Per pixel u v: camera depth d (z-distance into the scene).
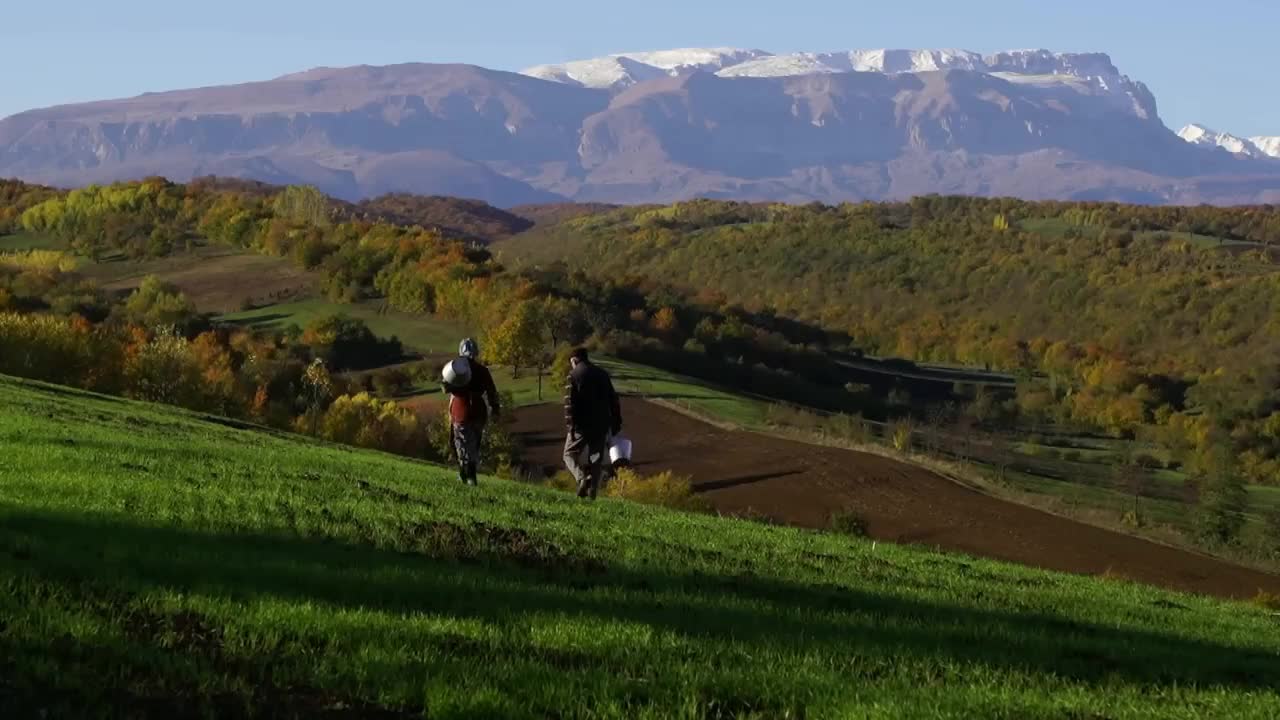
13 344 76.94
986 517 73.00
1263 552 70.81
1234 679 10.82
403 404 96.56
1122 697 8.92
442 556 11.93
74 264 172.50
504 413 87.81
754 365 145.38
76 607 7.66
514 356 119.06
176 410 46.03
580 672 7.60
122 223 187.62
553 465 85.06
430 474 25.16
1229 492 77.44
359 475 20.98
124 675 6.59
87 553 9.48
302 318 147.75
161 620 7.75
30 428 21.84
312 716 6.43
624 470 64.06
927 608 12.82
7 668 6.41
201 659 7.01
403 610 8.81
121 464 17.12
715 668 8.16
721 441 93.88
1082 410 144.25
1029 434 133.12
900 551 22.81
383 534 12.74
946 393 157.12
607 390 21.52
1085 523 73.31
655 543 15.51
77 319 105.31
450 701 6.67
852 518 64.19
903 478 82.88
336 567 10.38
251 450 25.55
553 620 9.01
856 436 98.81
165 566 9.35
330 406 89.00
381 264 158.88
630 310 154.50
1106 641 12.27
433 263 153.12
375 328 144.50
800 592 12.66
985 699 8.15
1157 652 11.84
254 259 176.25
